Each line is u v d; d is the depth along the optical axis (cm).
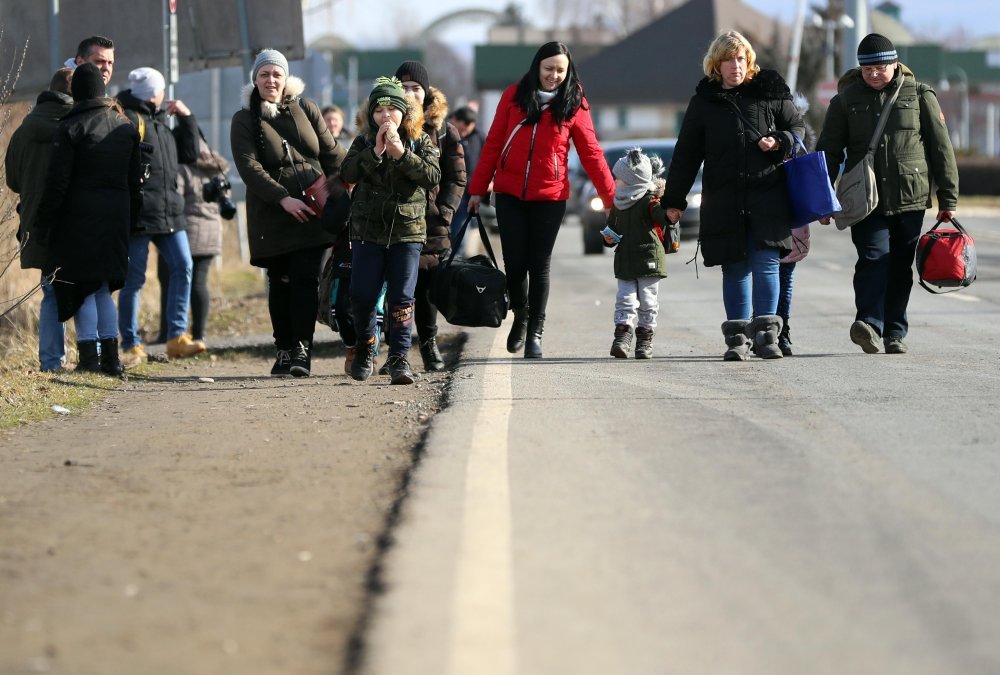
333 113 5034
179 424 2644
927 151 3334
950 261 3306
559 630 1323
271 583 1510
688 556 1563
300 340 3344
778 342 3381
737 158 3152
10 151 3425
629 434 2272
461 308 3234
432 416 2570
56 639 1334
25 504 1928
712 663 1238
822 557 1557
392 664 1240
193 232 3994
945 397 2628
